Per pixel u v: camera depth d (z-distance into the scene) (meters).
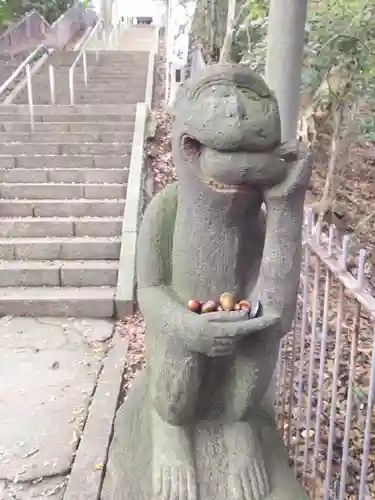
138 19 25.67
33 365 4.81
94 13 21.47
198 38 9.14
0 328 5.45
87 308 5.69
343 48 4.83
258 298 1.91
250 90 1.76
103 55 13.91
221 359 2.03
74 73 12.19
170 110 2.03
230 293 1.96
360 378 3.84
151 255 2.02
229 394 2.06
